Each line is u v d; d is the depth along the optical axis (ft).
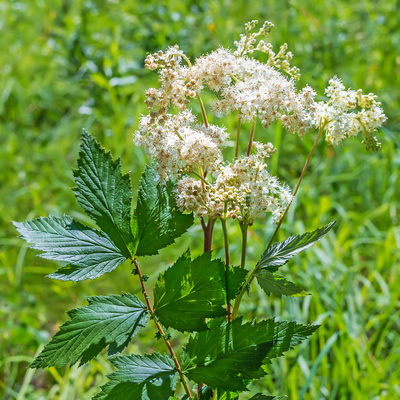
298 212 4.23
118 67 5.06
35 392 3.00
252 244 3.56
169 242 1.56
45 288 3.73
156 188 1.57
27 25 5.91
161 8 5.78
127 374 1.51
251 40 1.68
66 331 1.48
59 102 5.49
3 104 5.33
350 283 3.26
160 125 1.59
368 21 5.86
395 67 5.44
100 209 1.55
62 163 4.68
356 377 2.71
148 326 3.27
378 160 4.38
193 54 5.09
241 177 1.59
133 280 3.60
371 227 3.84
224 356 1.52
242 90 1.61
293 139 4.79
